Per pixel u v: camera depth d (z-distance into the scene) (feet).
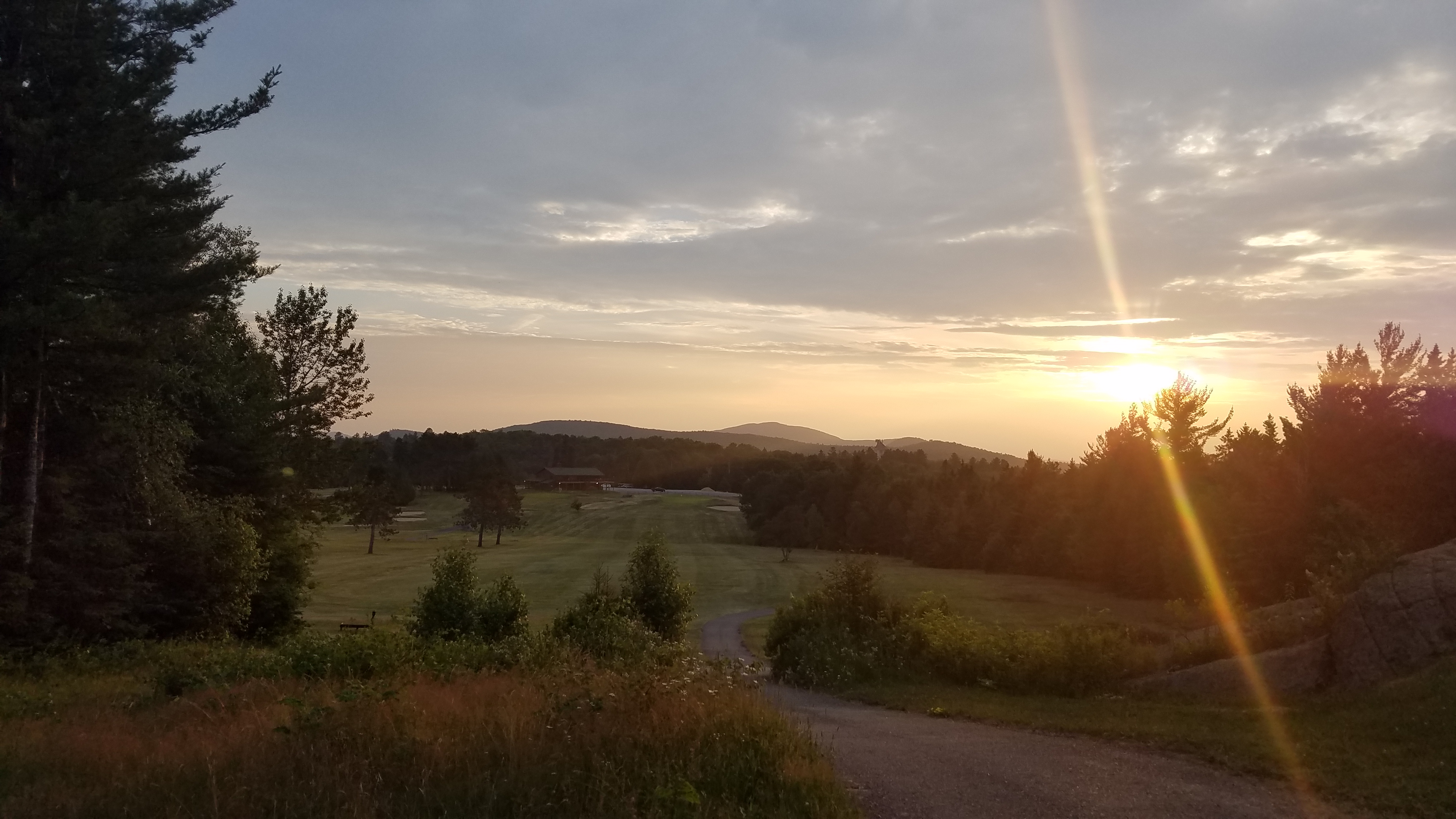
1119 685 48.57
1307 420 95.04
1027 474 242.99
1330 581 42.42
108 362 63.87
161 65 67.21
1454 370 84.38
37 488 64.13
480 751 22.20
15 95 60.49
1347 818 22.39
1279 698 37.93
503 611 64.69
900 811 23.52
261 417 100.63
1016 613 138.10
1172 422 169.27
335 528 369.09
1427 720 28.63
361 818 18.49
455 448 484.33
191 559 76.38
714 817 19.66
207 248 75.87
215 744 23.67
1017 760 30.19
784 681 63.62
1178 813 23.27
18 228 55.21
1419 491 81.61
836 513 333.83
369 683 31.14
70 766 23.79
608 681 29.81
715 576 228.84
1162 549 151.23
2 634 59.21
